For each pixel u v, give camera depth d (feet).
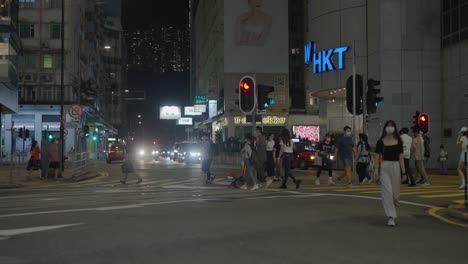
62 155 91.91
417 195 50.39
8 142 189.26
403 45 122.11
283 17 227.61
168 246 25.32
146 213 36.65
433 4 123.03
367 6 130.00
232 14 225.56
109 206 40.93
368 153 63.16
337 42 135.54
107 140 333.62
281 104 226.58
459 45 115.14
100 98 281.95
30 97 190.70
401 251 24.58
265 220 33.55
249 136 57.88
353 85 69.36
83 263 21.89
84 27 221.25
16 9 118.83
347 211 38.14
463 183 56.90
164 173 96.99
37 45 191.01
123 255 23.39
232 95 223.51
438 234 29.27
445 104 120.57
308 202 43.62
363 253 24.04
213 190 56.80
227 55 224.74
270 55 226.79
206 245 25.61
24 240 26.86
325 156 62.95
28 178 82.17
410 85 121.90
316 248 25.05
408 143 60.90
